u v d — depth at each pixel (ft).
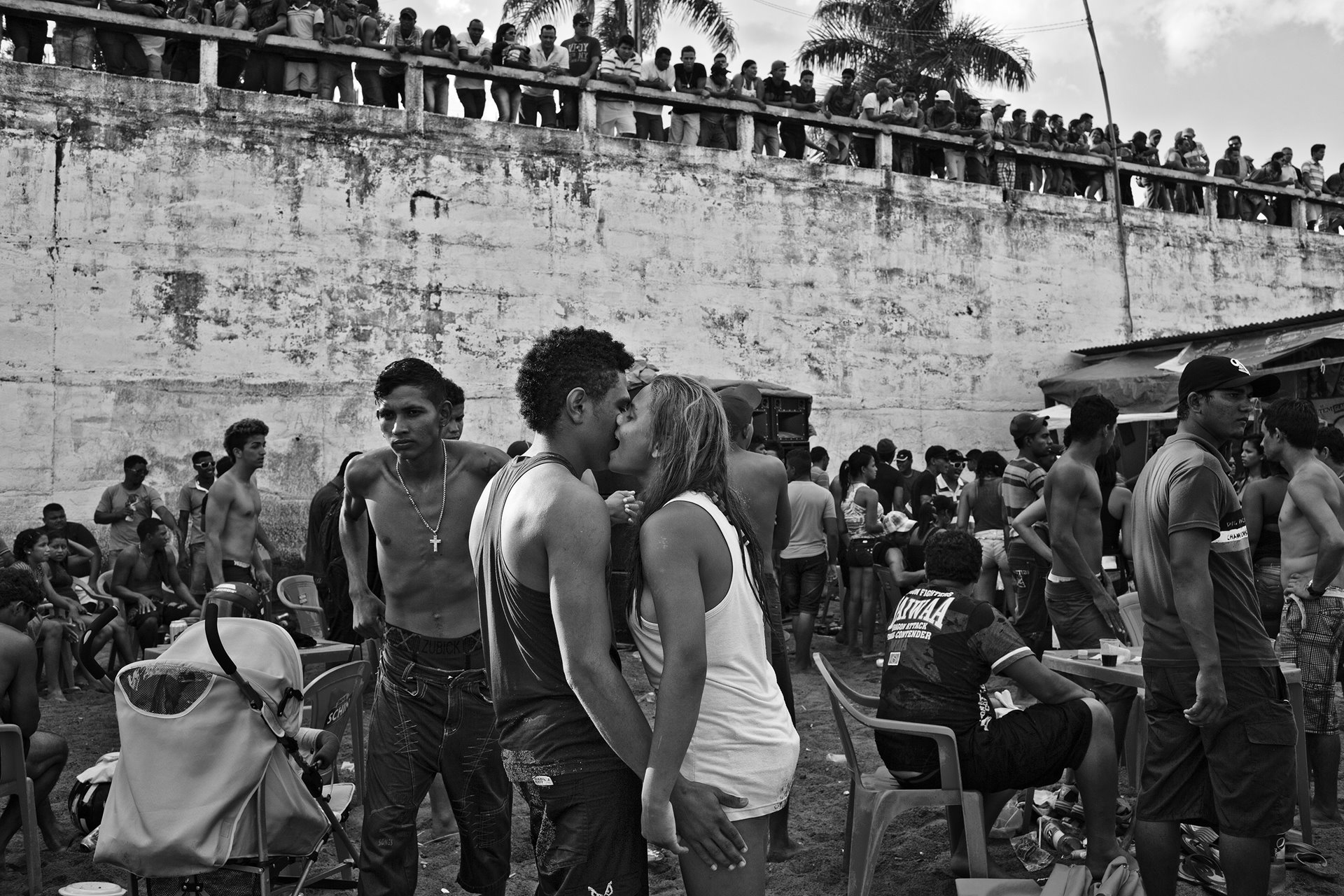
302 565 44.04
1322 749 17.02
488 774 12.00
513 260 49.37
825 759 21.49
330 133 46.14
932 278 59.06
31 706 15.57
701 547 8.57
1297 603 17.16
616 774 8.70
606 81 51.80
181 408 43.39
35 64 41.65
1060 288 62.49
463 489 12.30
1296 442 16.96
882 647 34.60
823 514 30.40
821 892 14.87
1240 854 12.06
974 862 13.37
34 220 41.45
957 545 14.44
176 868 11.96
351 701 14.83
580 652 8.23
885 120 58.70
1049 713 13.51
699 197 53.52
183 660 12.38
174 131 43.57
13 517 40.75
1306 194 71.56
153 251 43.16
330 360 45.91
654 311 52.31
